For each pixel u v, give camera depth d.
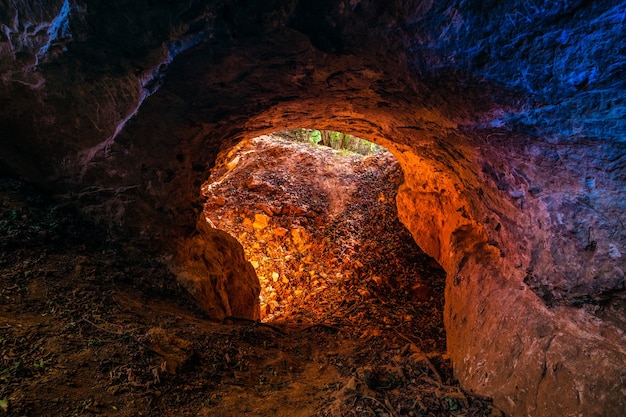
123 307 4.02
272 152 13.46
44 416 2.40
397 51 3.04
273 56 3.51
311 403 3.49
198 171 5.66
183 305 4.90
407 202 9.70
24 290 3.65
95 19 3.29
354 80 3.94
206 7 2.95
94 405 2.62
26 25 3.73
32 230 4.46
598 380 2.60
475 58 2.53
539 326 3.35
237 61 3.60
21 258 4.07
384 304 8.15
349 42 3.22
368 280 9.27
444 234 8.33
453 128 3.79
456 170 4.92
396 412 3.31
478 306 4.47
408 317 7.46
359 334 6.20
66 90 4.31
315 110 5.25
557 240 3.08
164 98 4.09
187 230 5.79
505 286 4.15
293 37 3.20
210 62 3.58
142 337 3.47
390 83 3.75
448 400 3.57
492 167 3.72
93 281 4.25
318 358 4.77
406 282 9.12
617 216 2.47
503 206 3.94
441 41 2.57
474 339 4.24
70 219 4.96
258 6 2.88
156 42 3.39
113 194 5.10
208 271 5.94
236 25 3.05
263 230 11.02
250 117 5.13
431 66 2.92
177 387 3.13
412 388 3.94
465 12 2.30
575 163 2.59
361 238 10.92
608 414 2.45
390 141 6.46
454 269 5.55
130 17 3.21
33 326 3.20
